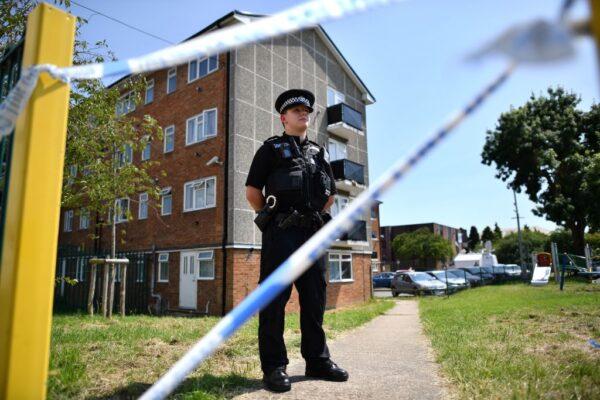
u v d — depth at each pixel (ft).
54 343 14.78
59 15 5.86
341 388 9.30
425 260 175.42
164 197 58.29
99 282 53.57
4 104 5.13
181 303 52.54
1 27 20.04
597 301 31.60
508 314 26.17
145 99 64.49
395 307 51.29
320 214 10.63
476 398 8.04
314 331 10.24
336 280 63.26
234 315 2.91
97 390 8.73
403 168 2.76
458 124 2.62
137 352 13.20
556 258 72.49
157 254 57.72
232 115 50.47
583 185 87.25
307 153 10.82
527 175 97.66
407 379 10.19
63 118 5.65
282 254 9.84
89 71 4.50
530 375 9.55
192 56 3.70
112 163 33.27
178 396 8.30
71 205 31.58
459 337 16.96
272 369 9.25
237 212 48.49
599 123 95.50
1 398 4.85
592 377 9.23
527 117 98.73
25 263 5.14
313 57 65.67
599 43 1.88
